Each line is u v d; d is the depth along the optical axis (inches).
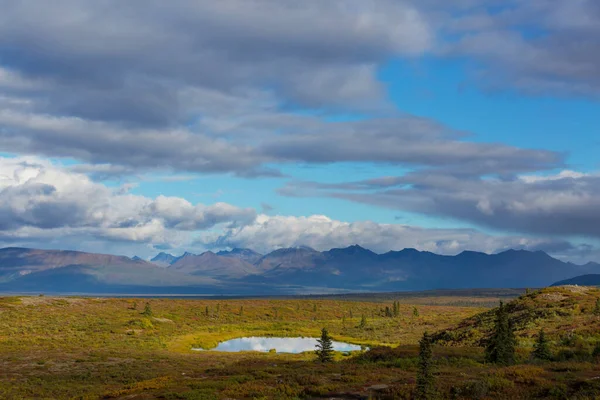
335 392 1237.7
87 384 1971.0
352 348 3690.9
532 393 1064.2
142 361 2623.0
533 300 3319.4
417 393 1076.5
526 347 1999.3
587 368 1331.2
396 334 4252.0
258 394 1250.6
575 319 2561.5
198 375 1786.4
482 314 3631.9
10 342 3390.7
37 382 2011.6
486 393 1083.3
